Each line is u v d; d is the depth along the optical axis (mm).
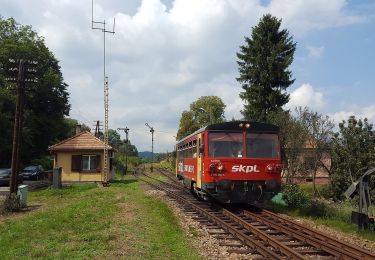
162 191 28812
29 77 20578
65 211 17203
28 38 61781
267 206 19828
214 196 17891
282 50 41500
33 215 16516
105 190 29109
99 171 39188
